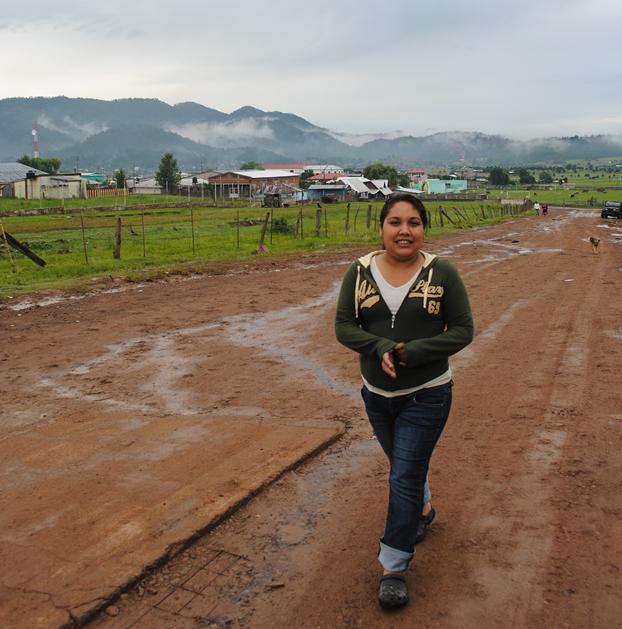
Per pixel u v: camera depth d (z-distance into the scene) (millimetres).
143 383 6961
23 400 6367
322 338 9109
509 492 4375
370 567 3465
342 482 4516
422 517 3719
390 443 3406
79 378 7160
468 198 109188
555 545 3689
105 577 3252
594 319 10375
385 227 3131
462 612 3090
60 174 78000
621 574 3387
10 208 56281
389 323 3133
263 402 6297
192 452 4902
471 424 5703
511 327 9852
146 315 10750
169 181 101312
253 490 4254
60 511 3951
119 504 4035
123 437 5254
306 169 172625
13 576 3271
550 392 6578
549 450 5094
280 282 14648
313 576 3383
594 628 2961
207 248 22172
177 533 3672
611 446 5152
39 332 9477
